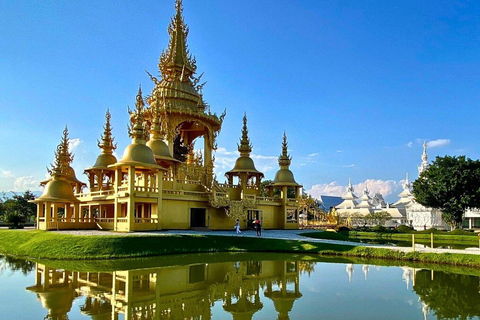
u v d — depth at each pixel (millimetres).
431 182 63281
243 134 54281
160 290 16922
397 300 15227
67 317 12695
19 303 14531
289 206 54250
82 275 20297
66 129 53344
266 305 14625
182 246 30266
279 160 55750
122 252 27484
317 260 26219
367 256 27766
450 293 16422
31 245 29828
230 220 46156
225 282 18781
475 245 40219
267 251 31219
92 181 51062
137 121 38812
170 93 49062
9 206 74750
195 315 13258
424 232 54062
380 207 111688
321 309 13992
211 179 49094
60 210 82562
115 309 13797
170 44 52062
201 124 50906
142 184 43094
